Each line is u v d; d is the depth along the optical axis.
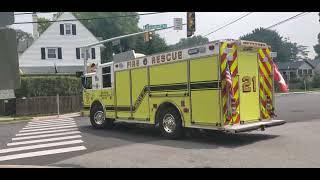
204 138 12.29
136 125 16.97
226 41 10.95
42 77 32.53
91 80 16.69
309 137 11.54
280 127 14.34
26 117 27.91
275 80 12.43
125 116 14.59
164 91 12.61
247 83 11.55
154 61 13.01
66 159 9.87
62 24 51.53
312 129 13.41
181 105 12.00
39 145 12.55
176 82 12.14
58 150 11.35
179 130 12.13
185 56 11.80
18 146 12.60
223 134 12.99
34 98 30.25
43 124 20.94
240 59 11.36
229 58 10.98
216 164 8.38
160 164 8.63
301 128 13.81
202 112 11.34
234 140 11.62
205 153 9.71
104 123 16.08
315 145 10.14
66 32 51.78
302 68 88.50
